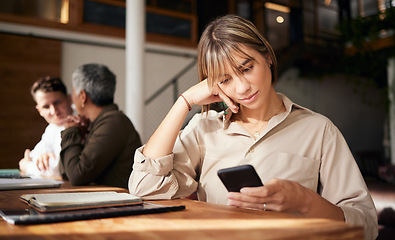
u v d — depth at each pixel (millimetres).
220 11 8031
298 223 592
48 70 5727
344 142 1062
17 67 5504
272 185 715
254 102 978
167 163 1037
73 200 772
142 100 4590
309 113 1126
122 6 6570
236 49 919
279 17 7738
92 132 1617
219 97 1104
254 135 1126
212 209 790
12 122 5406
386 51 6738
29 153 2102
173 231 564
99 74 1720
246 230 557
